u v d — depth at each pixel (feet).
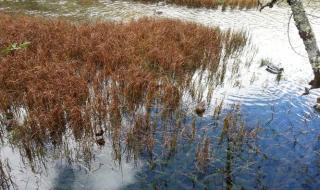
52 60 29.12
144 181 16.88
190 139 20.10
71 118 20.07
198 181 16.92
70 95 22.77
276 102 26.43
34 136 19.06
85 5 61.05
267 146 20.15
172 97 23.39
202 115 23.53
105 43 32.27
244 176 17.40
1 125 21.21
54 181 16.71
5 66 26.45
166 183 16.75
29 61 27.73
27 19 42.52
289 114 24.53
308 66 35.76
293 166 18.43
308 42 15.56
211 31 41.42
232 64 34.73
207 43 37.68
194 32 39.45
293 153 19.60
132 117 22.66
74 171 17.48
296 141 20.79
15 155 18.47
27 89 24.00
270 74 32.65
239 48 40.57
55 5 59.77
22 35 33.37
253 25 54.03
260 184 16.88
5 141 19.71
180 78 28.45
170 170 17.69
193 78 30.30
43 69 25.68
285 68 34.63
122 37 35.24
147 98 23.79
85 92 23.71
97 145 19.54
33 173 17.12
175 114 23.31
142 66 29.43
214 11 63.10
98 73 27.35
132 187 16.46
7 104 22.70
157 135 20.65
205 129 21.50
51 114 19.79
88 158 18.04
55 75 25.45
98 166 17.92
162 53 31.27
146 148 19.21
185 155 18.85
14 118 21.17
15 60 27.27
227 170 17.71
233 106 24.82
